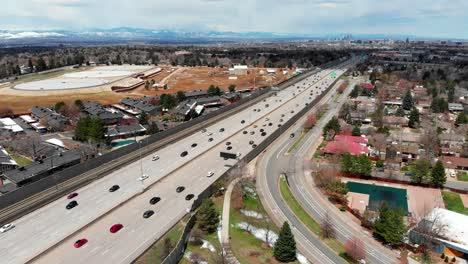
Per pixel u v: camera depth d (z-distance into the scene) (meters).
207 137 117.69
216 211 73.00
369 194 86.06
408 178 91.38
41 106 165.88
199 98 179.12
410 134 120.69
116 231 62.28
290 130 132.12
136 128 123.94
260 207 78.44
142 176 82.88
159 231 62.75
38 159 97.31
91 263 53.84
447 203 81.12
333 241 67.31
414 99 177.88
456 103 172.50
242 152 104.56
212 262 57.41
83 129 113.62
